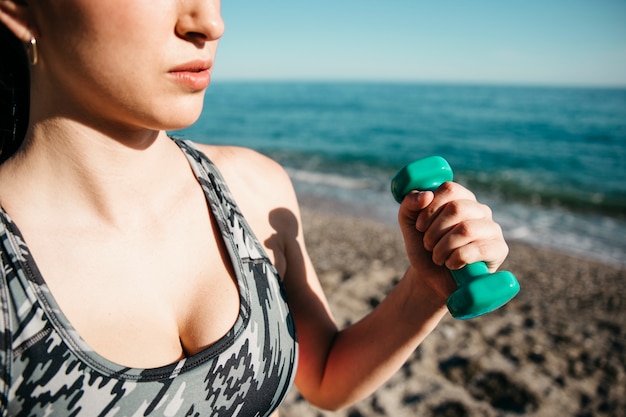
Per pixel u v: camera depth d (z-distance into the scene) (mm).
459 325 5047
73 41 813
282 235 1338
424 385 4004
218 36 873
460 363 4309
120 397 862
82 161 957
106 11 787
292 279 1357
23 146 979
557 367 4395
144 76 836
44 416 826
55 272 913
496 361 4383
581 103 67875
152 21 810
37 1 817
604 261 8414
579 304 6328
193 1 834
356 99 83062
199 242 1082
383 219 11109
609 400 3965
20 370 819
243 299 1037
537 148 25844
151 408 883
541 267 7941
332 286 5949
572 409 3834
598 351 4762
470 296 988
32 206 943
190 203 1110
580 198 13898
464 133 33844
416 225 1090
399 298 1251
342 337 1361
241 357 989
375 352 1251
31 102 947
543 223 11070
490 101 74188
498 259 1042
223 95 97812
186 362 927
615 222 11273
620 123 39156
